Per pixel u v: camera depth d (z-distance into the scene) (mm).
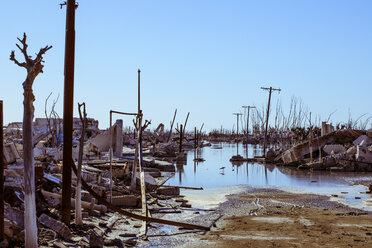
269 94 65562
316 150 49250
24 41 9766
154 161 40656
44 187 15688
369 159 42438
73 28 13219
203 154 74500
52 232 11961
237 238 13852
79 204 13570
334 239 13625
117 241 12672
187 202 21734
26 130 9922
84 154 30609
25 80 9883
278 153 56250
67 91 13156
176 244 13047
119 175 24969
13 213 11711
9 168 14906
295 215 18438
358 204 21578
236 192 26406
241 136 152250
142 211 17391
